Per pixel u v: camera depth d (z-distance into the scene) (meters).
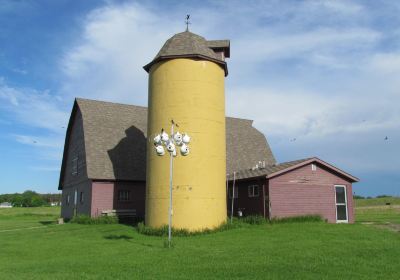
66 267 11.44
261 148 38.34
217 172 20.97
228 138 37.19
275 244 14.64
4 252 15.27
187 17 23.16
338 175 25.12
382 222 24.41
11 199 128.12
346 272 10.09
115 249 14.85
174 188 19.98
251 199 24.81
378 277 9.62
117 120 34.56
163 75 21.30
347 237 16.11
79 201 33.41
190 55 21.03
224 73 23.06
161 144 16.33
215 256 12.54
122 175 31.00
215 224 20.34
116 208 30.61
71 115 36.59
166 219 20.02
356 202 68.12
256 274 9.95
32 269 11.33
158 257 12.60
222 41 24.16
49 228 26.16
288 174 23.56
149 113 21.95
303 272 10.10
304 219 22.56
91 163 30.56
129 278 9.78
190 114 20.59
